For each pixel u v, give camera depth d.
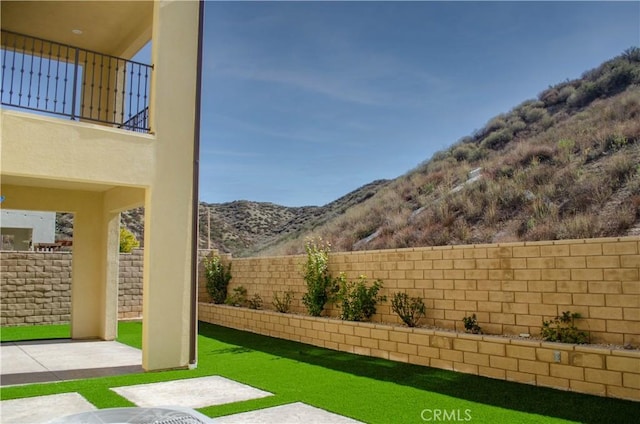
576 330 6.10
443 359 7.26
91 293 10.92
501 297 6.98
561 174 15.12
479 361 6.78
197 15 8.34
